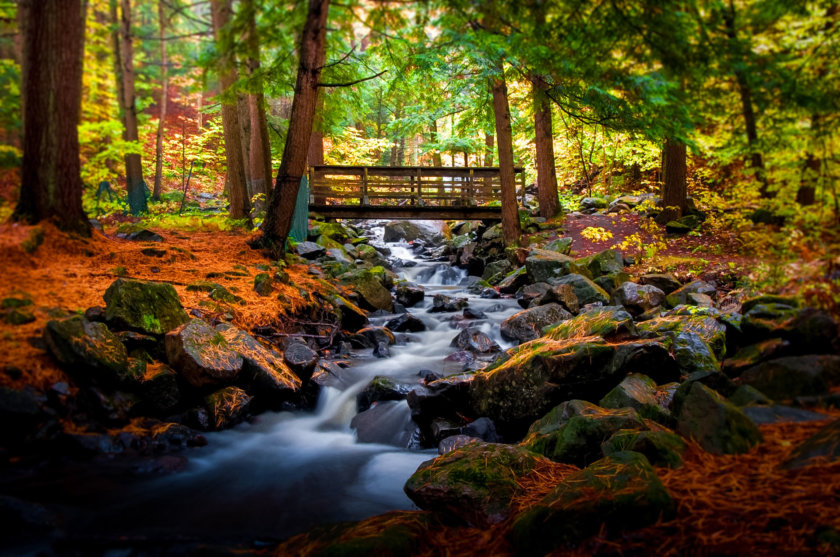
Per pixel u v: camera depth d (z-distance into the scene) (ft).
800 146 10.75
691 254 28.22
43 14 16.29
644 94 13.09
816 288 11.01
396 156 85.20
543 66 15.05
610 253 28.84
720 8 10.88
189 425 13.65
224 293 18.30
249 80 22.02
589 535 6.90
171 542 9.11
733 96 11.60
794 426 8.96
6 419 10.63
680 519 6.89
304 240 35.35
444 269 38.88
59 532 9.13
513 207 37.01
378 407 15.85
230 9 17.34
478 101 40.81
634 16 11.17
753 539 6.22
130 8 18.42
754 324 12.48
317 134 49.75
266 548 8.95
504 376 14.19
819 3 10.41
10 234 16.06
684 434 9.41
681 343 14.58
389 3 15.23
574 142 49.52
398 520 8.46
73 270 16.48
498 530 7.93
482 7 13.28
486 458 9.48
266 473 12.24
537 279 28.71
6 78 16.63
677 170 34.58
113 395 12.64
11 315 12.86
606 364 13.35
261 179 36.45
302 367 16.61
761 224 12.01
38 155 17.10
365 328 22.33
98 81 18.44
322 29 18.51
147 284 15.05
